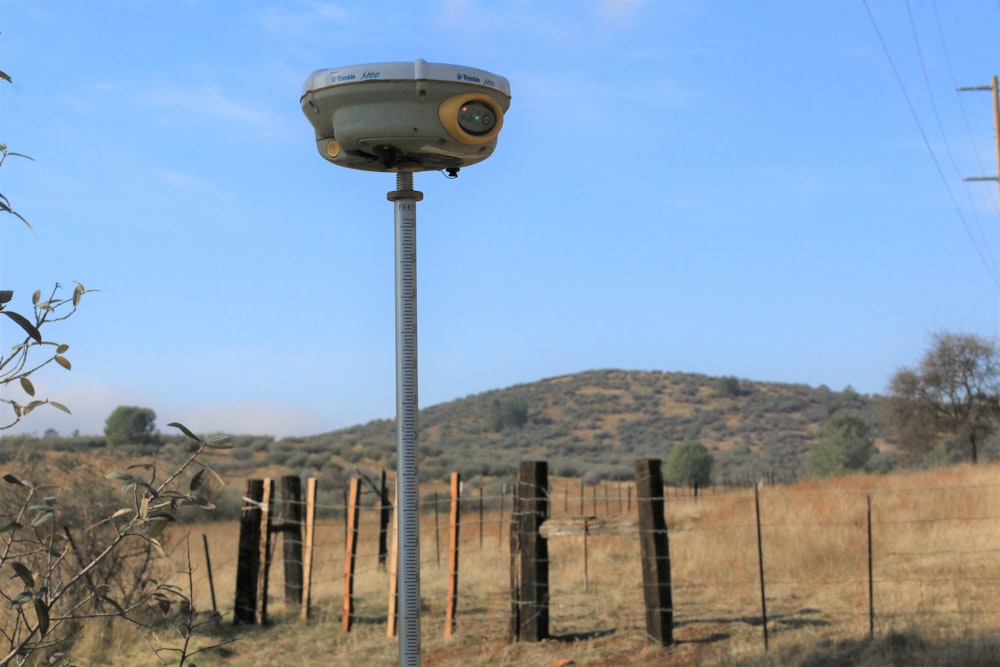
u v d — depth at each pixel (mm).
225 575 14094
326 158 3758
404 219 3635
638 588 12078
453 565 10188
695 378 106812
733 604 10586
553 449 81312
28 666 6473
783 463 69562
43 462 10930
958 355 37500
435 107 3496
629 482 51094
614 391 102750
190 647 9453
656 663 8242
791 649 8094
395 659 9133
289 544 12164
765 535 14141
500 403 92938
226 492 24406
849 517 15406
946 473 22656
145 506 2797
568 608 10984
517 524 9609
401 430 3482
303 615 11117
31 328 2615
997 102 25422
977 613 8969
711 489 37219
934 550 12219
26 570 2809
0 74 2699
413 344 3553
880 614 9242
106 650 9078
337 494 32812
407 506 3424
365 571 14445
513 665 8586
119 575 9836
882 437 77938
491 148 3711
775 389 101688
